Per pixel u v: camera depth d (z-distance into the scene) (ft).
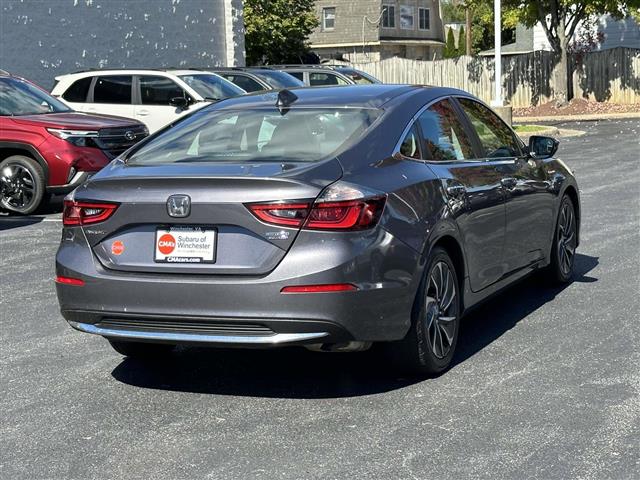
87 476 15.85
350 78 78.48
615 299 26.94
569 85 133.90
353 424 17.88
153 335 18.79
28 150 45.98
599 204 44.55
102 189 19.17
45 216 46.32
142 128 49.19
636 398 18.76
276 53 139.03
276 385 20.36
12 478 15.83
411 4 229.66
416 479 15.29
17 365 22.21
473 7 132.26
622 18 122.83
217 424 18.13
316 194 17.97
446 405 18.72
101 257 19.19
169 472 15.92
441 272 20.51
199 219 18.29
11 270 32.96
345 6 220.02
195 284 18.19
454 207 20.88
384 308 18.49
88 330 19.40
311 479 15.43
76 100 60.75
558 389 19.45
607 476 15.20
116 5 86.58
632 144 77.77
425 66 142.20
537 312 25.82
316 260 17.78
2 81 49.70
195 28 97.35
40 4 78.64
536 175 26.04
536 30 160.66
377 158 19.67
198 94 58.90
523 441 16.74
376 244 18.34
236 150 20.25
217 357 22.54
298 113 21.29
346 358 22.08
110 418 18.62
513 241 24.30
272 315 17.89
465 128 23.41
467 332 24.17
